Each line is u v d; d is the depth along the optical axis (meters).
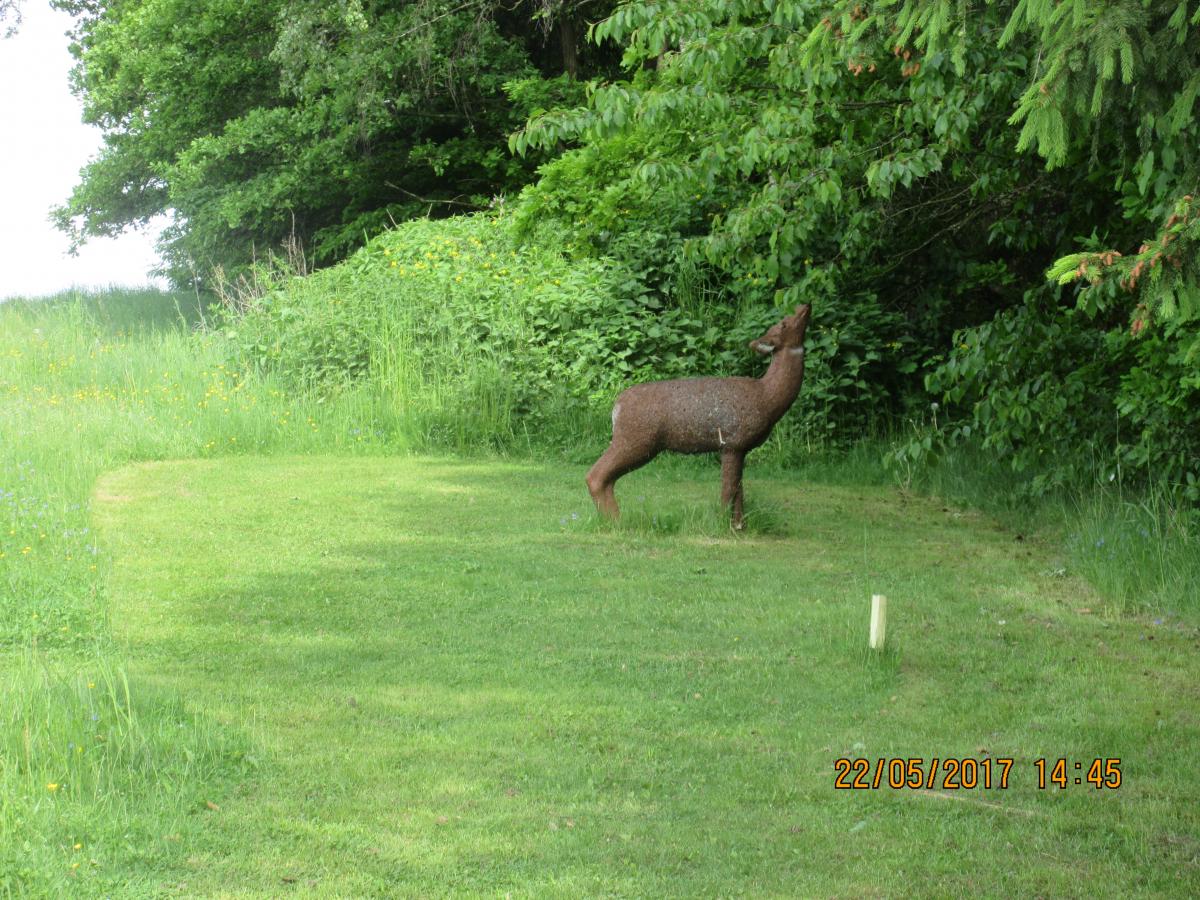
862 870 4.91
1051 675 7.39
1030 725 6.56
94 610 8.20
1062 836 5.26
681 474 14.44
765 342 11.07
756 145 11.66
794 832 5.25
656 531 11.14
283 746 6.03
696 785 5.73
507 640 7.91
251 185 28.23
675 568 9.84
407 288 18.16
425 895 4.62
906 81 11.52
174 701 6.44
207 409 16.11
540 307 17.47
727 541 10.93
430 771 5.78
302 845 5.00
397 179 28.98
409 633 8.02
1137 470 11.49
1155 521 9.78
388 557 10.05
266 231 29.67
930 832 5.28
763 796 5.61
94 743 5.71
